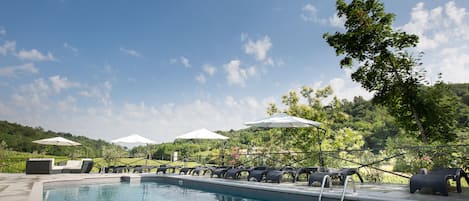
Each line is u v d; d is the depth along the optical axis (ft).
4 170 45.06
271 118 30.07
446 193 15.62
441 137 27.27
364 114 64.28
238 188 25.53
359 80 30.58
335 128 43.21
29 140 82.43
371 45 28.86
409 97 27.63
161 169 40.37
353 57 30.45
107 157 50.14
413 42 27.30
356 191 18.95
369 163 26.09
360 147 40.32
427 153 22.08
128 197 24.56
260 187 23.36
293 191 20.62
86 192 27.30
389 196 16.43
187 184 32.40
